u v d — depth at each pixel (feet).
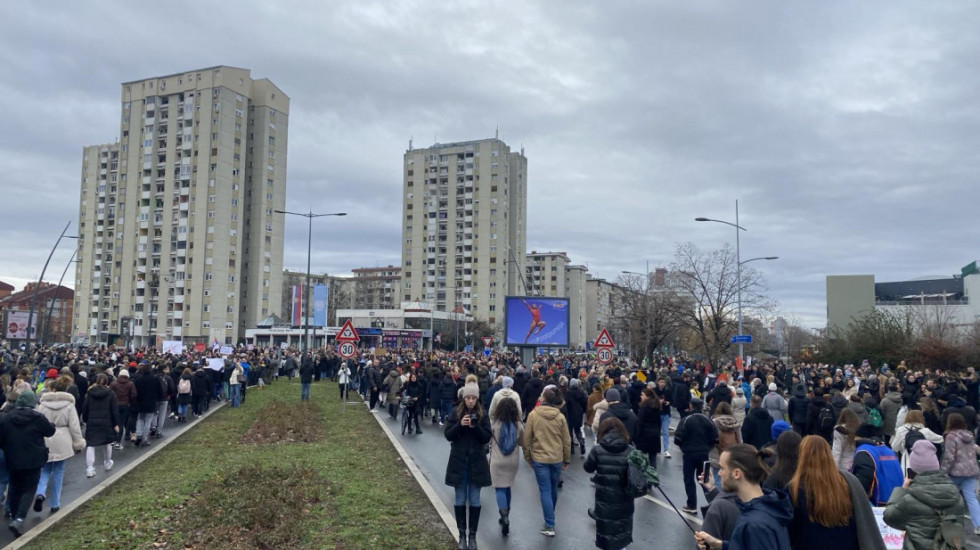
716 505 14.61
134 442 49.83
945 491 17.29
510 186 378.32
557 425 27.35
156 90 296.30
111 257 334.85
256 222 291.99
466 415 24.50
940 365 119.44
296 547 24.17
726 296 120.98
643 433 36.06
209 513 27.68
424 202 377.71
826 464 12.64
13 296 402.31
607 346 78.23
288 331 262.26
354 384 108.78
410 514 29.40
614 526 21.56
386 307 506.48
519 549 25.03
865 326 141.28
